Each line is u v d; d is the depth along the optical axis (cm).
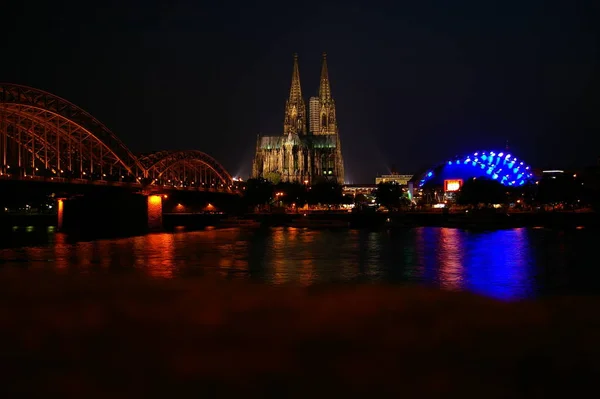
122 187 15538
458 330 4144
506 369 3394
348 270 7419
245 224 19450
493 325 4262
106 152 16375
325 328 4181
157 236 14025
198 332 4078
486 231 15650
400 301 5162
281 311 4728
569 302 5109
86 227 16475
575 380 3253
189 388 3158
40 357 3572
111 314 4616
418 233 15138
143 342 3847
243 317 4506
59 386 3180
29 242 11956
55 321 4378
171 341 3869
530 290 5809
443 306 4928
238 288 5891
